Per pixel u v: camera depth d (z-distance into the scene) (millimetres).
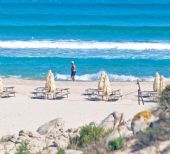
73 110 98562
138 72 136875
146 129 55438
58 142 68250
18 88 116188
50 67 140875
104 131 65438
